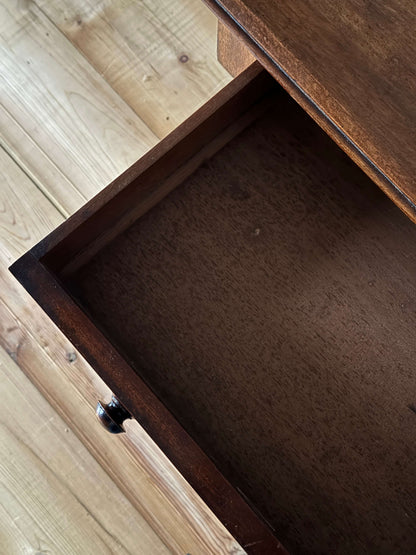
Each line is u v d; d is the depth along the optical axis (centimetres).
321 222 59
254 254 59
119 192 54
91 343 50
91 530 68
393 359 56
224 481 48
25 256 52
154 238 59
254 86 57
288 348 57
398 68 45
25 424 70
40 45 77
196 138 57
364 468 54
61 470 69
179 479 68
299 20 46
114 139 74
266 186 60
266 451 55
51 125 75
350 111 44
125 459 69
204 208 59
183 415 56
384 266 58
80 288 58
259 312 58
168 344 57
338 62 45
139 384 50
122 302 58
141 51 76
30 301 72
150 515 68
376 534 53
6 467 69
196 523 68
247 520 48
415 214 43
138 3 77
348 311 57
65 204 73
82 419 70
